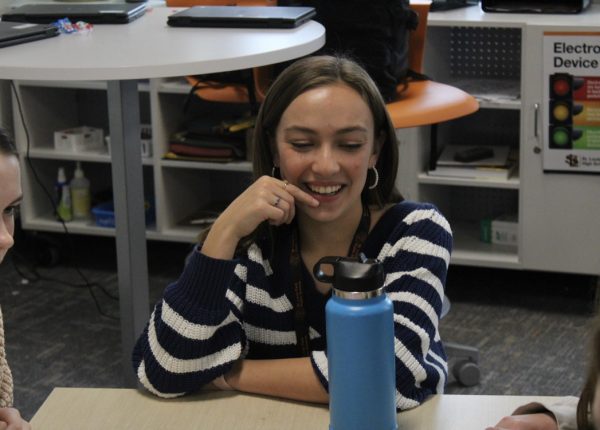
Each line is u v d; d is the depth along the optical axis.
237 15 2.65
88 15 2.72
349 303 1.21
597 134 3.68
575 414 1.37
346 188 1.56
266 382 1.53
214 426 1.43
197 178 4.54
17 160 1.37
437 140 4.16
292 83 1.55
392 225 1.66
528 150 3.79
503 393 3.21
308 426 1.43
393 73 3.02
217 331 1.57
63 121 4.62
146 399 1.53
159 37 2.46
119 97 2.47
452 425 1.42
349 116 1.52
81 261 4.52
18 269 4.40
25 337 3.73
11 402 1.69
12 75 2.03
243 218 1.53
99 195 4.66
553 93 3.68
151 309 3.92
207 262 1.54
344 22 2.95
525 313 3.86
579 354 3.48
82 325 3.84
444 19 3.75
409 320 1.55
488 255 3.99
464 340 3.62
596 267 3.83
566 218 3.82
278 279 1.64
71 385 3.33
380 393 1.23
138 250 2.59
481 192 4.39
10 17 2.76
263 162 1.67
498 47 4.23
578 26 3.59
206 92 3.26
